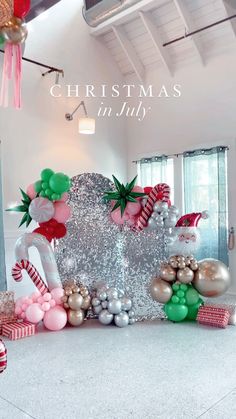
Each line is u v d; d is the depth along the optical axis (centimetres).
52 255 391
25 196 412
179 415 207
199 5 521
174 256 398
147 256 412
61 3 586
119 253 423
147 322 400
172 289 392
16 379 258
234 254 527
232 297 501
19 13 224
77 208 411
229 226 533
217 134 550
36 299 377
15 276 379
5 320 368
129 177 671
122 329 375
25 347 324
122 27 604
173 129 607
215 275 383
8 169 516
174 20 558
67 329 378
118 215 407
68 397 231
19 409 218
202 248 541
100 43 639
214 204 536
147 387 242
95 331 369
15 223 520
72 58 599
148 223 402
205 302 433
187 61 587
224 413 209
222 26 525
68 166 587
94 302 390
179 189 593
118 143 663
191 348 314
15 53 247
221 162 532
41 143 555
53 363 286
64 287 394
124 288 415
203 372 264
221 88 546
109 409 216
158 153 626
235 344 322
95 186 418
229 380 251
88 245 415
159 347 318
